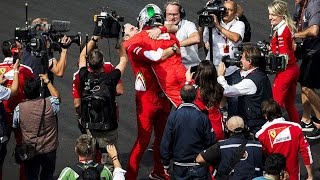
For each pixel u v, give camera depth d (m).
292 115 41.34
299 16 44.16
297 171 33.38
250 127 35.25
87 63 34.72
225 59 35.94
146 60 35.75
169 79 35.75
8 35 54.66
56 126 35.28
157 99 36.56
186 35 38.41
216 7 37.97
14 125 34.81
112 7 59.38
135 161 36.88
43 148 34.72
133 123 44.16
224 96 36.28
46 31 36.34
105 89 33.84
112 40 54.47
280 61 35.97
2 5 60.12
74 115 44.88
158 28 36.03
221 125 34.75
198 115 32.34
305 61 42.25
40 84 35.19
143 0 60.84
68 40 36.62
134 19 57.09
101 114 33.84
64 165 39.56
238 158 30.66
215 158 31.00
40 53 35.72
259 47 36.00
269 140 33.09
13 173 39.09
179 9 37.62
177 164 32.75
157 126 37.56
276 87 40.06
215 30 39.81
